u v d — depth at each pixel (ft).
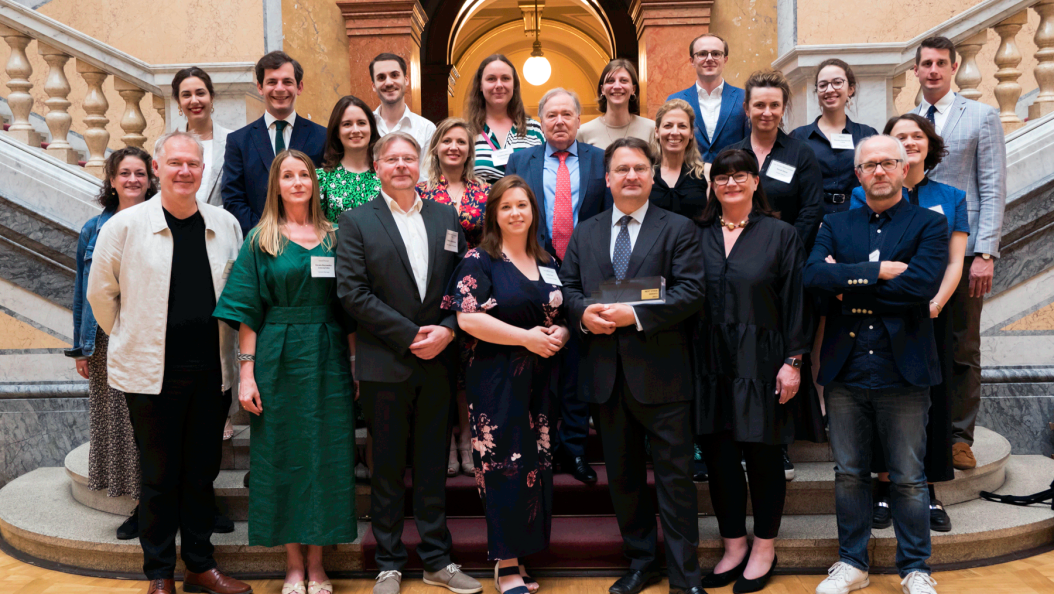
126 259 9.23
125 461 10.77
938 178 11.60
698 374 9.50
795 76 15.20
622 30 36.37
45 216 14.26
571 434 11.56
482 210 10.99
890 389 8.98
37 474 14.03
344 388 9.68
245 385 9.39
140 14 18.56
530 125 12.40
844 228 9.48
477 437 9.55
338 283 9.46
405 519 11.32
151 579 9.53
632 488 9.68
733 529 9.89
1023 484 12.28
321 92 18.89
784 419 9.37
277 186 9.61
